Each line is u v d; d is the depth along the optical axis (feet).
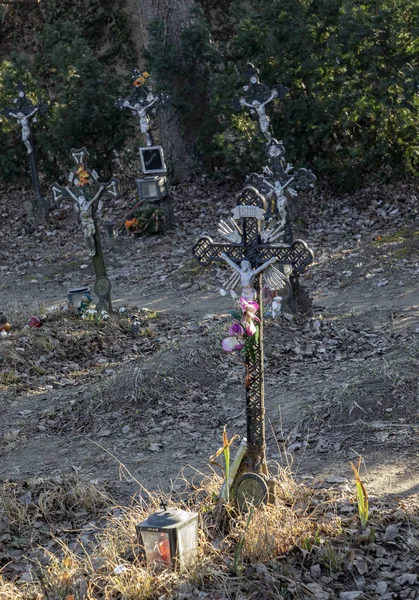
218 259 18.43
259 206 17.97
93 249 39.63
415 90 53.72
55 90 78.95
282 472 19.72
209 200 62.49
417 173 55.62
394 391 24.09
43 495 20.29
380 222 52.44
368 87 55.31
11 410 28.81
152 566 15.78
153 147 57.98
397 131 55.16
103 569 16.12
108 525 18.43
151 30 64.39
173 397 27.55
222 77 61.00
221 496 18.12
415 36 53.98
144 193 57.62
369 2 55.16
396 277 42.09
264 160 59.67
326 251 48.85
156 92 58.08
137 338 37.11
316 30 57.62
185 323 39.27
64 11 82.79
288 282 35.35
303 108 57.21
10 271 55.42
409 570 15.58
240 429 24.72
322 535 16.80
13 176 69.77
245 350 17.89
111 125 65.77
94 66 65.26
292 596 14.96
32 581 16.37
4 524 18.99
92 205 39.37
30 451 24.85
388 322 35.27
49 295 49.24
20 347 34.27
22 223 65.05
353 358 30.30
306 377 28.68
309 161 59.00
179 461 22.80
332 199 57.16
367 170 58.90
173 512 16.07
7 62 72.69
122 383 28.04
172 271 49.70
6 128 68.23
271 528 16.67
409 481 19.48
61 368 33.30
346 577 15.57
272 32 58.08
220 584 15.25
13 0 53.62
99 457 23.76
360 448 21.85
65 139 65.87
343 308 38.73
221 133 63.93
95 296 47.47
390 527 16.87
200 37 64.28
